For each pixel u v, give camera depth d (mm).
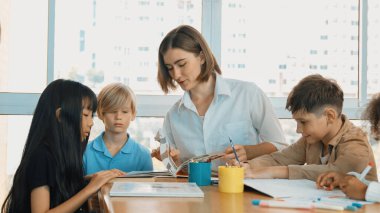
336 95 1610
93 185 1521
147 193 1221
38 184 1491
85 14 2559
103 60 2578
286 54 2668
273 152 1854
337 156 1571
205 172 1475
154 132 2596
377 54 2713
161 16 2611
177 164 1814
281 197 1195
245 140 1992
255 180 1440
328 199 1159
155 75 2605
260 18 2646
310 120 1589
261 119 1985
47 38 2527
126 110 2281
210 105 1964
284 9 2664
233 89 2012
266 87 2658
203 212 1026
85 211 1723
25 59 2514
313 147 1729
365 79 2711
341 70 2707
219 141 1978
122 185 1355
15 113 2480
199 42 1859
